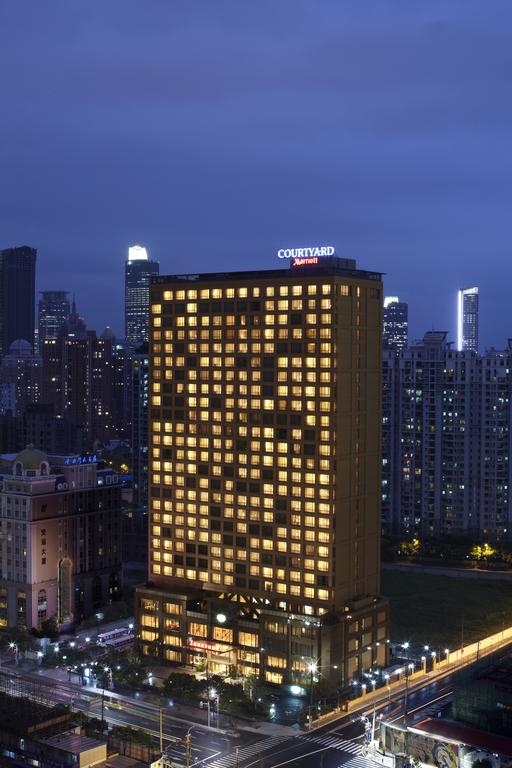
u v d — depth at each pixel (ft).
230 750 581.12
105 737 566.36
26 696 630.74
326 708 640.17
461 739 555.28
